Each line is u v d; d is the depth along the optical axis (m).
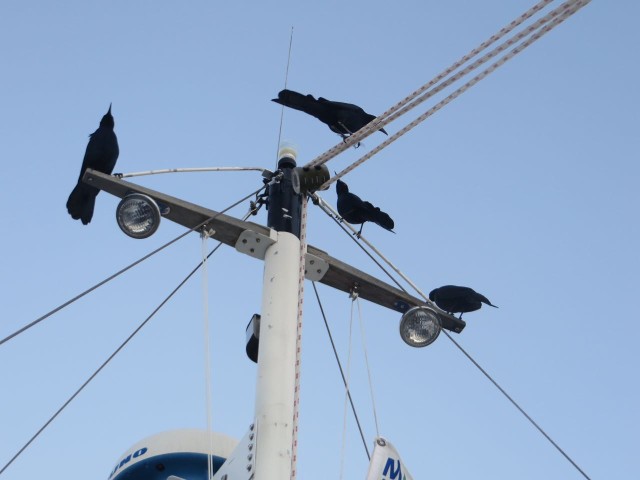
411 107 9.06
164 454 10.92
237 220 9.62
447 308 10.75
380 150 9.75
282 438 8.29
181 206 9.46
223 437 11.24
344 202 10.71
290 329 9.05
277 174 10.21
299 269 9.62
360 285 10.22
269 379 8.62
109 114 9.72
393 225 10.76
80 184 9.67
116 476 11.01
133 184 9.47
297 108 10.27
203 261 9.44
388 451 8.43
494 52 8.36
